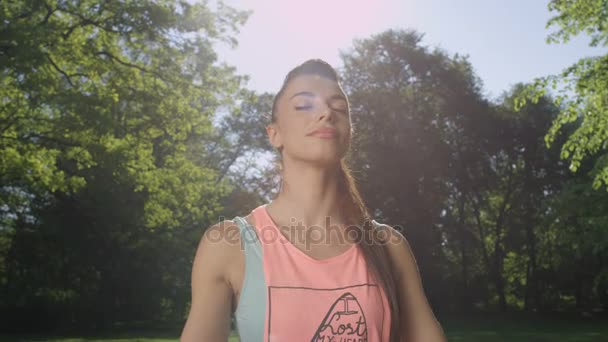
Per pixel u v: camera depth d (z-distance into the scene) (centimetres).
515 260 4191
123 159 1614
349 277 118
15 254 2795
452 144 3650
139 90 1691
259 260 118
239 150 3872
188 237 2973
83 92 1594
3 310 2875
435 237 3456
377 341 116
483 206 3909
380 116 3419
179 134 1817
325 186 128
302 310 113
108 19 1631
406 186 3344
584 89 1023
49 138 1648
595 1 1048
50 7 1566
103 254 2850
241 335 116
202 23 1761
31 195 2600
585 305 4066
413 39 3725
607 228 2420
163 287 3166
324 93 126
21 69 1353
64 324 3000
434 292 3562
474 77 3938
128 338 2275
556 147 3569
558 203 2800
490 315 3788
